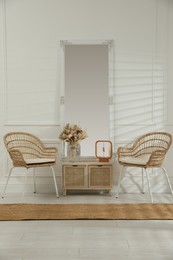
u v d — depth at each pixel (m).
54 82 5.82
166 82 5.81
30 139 5.76
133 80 5.82
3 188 5.84
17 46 5.79
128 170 5.86
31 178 5.86
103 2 5.79
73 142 5.63
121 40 5.81
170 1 5.79
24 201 5.23
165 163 5.84
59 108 5.82
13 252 3.36
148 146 5.73
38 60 5.80
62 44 5.79
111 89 5.81
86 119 5.83
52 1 5.79
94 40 5.79
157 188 5.86
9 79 5.80
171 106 5.82
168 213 4.56
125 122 5.84
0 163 5.82
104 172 5.60
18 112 5.82
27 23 5.79
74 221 4.28
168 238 3.71
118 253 3.32
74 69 5.82
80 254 3.30
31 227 4.06
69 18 5.79
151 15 5.79
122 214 4.51
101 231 3.93
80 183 5.59
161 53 5.80
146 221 4.27
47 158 5.64
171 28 5.79
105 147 5.81
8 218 4.34
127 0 5.79
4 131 5.82
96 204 5.04
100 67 5.82
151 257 3.23
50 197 5.51
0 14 5.78
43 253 3.33
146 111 5.83
